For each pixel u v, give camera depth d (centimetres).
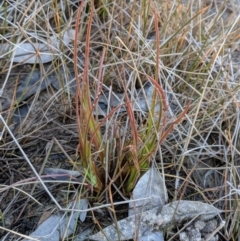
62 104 42
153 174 36
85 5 46
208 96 43
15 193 36
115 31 46
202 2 51
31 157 39
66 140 40
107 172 35
